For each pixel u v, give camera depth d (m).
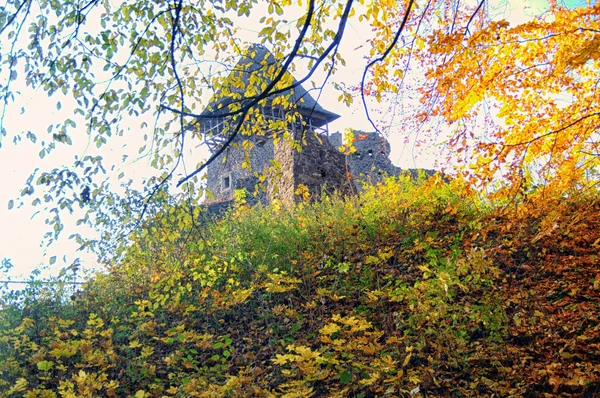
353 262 5.96
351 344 3.45
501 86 4.49
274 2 4.09
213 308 5.34
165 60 4.36
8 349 4.83
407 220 6.79
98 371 4.22
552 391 3.51
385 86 4.49
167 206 4.50
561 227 5.16
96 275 6.60
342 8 4.23
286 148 12.12
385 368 3.25
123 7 4.36
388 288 5.04
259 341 4.75
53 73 4.03
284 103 5.04
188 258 6.14
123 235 5.14
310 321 4.91
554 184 4.77
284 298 5.59
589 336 3.84
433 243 5.85
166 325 5.38
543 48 4.38
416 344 3.90
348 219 7.04
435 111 4.71
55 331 4.78
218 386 3.53
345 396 3.47
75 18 4.04
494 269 4.00
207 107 4.58
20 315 5.96
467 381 3.76
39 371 4.46
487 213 6.39
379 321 4.65
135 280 6.70
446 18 4.69
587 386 3.41
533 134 4.51
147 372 4.05
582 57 3.89
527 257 5.44
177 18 3.83
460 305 4.19
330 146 12.72
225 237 7.14
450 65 4.41
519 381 3.61
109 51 4.02
